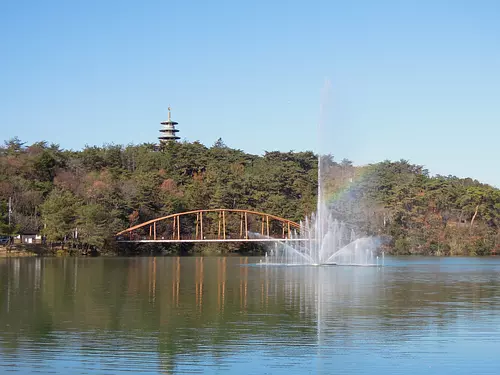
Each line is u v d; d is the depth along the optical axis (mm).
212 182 172375
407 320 38094
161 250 152125
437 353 29781
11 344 31109
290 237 141250
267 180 173250
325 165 163500
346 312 41219
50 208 124062
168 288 56375
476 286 59844
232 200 164500
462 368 27453
